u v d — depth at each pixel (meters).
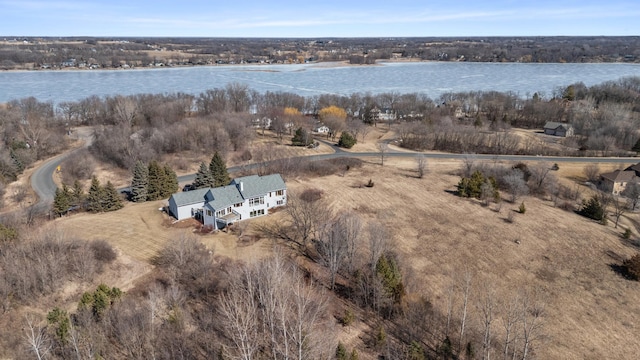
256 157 102.00
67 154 106.81
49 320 39.75
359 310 48.59
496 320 48.56
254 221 70.12
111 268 52.97
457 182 93.44
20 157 95.31
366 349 42.47
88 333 37.69
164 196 79.75
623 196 87.56
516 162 105.88
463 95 183.62
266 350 38.25
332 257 51.69
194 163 100.50
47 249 50.91
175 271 50.25
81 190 74.31
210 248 59.88
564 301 53.22
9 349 38.22
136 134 114.56
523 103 173.38
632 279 58.41
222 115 124.00
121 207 74.44
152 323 39.03
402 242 65.69
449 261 60.84
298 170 94.25
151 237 62.75
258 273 42.06
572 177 97.06
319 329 42.41
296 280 50.78
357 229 56.78
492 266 60.00
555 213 78.12
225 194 69.25
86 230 63.56
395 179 94.31
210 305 45.59
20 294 44.84
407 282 53.94
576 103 163.62
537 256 63.06
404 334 45.25
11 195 80.56
